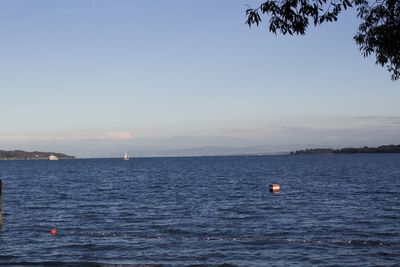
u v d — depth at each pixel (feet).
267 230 82.84
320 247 68.13
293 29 32.81
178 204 126.41
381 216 97.35
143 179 257.14
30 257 63.57
